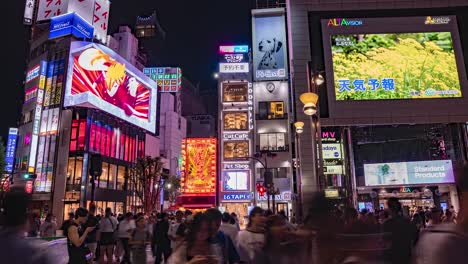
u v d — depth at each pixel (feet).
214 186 146.41
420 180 102.58
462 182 9.55
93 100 183.62
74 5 205.87
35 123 186.60
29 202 12.34
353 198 98.89
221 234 18.24
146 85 241.76
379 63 99.14
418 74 98.43
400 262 18.19
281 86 148.46
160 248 42.37
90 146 179.42
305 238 16.44
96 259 48.70
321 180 58.85
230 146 144.77
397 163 104.78
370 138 108.58
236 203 140.26
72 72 186.70
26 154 187.01
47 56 196.13
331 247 15.37
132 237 36.47
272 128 144.97
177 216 42.45
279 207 137.90
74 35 195.72
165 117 320.91
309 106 50.78
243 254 18.40
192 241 13.60
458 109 96.48
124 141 214.28
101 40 224.94
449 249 8.78
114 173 199.11
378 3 103.55
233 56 153.07
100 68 196.34
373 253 16.76
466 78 98.43
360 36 100.89
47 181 176.96
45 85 192.24
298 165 96.53
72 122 180.96
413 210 103.19
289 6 111.75
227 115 147.84
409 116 96.63
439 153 104.68
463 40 100.83
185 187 147.02
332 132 103.04
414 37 100.53
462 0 103.19
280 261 17.06
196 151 150.30
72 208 169.48
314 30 103.86
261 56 151.53
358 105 97.45
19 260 11.33
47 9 205.67
